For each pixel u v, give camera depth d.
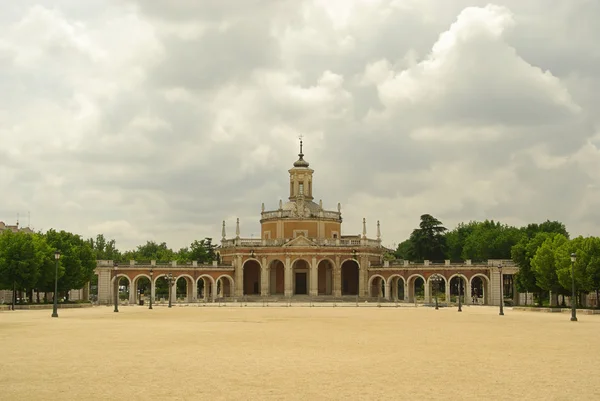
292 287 146.00
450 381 25.44
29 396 22.53
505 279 163.12
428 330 51.75
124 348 36.72
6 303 113.12
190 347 37.34
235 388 23.98
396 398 22.22
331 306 119.81
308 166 158.88
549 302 117.50
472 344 39.41
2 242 104.12
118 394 22.88
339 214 155.12
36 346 37.72
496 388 24.00
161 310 98.75
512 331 50.75
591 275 86.94
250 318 71.69
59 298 133.62
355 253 146.12
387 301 143.88
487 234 168.88
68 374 27.06
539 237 109.56
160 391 23.41
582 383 25.00
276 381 25.44
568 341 41.53
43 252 107.06
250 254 146.50
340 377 26.36
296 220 149.75
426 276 141.88
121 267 141.75
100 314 82.44
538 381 25.45
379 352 34.94
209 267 145.50
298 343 39.94
